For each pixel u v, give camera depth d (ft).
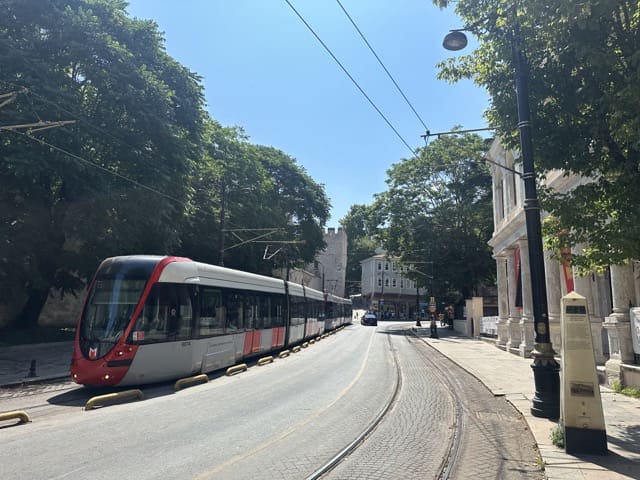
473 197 161.07
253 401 35.01
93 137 72.84
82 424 27.17
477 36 29.78
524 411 31.65
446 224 159.63
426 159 162.20
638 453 21.33
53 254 77.30
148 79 77.51
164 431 25.63
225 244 126.62
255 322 61.62
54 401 35.47
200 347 45.68
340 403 34.78
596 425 21.40
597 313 62.75
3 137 61.36
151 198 76.89
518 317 83.30
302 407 32.99
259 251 149.79
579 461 20.22
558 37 24.76
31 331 82.69
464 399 38.24
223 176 128.06
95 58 72.74
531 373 54.08
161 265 42.55
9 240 69.46
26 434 24.75
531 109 28.99
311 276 278.67
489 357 74.54
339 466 20.21
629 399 35.83
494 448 23.65
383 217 168.86
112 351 37.83
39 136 63.05
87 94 78.84
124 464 19.71
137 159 76.48
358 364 62.59
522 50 27.96
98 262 80.94
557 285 64.95
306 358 69.77
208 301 48.37
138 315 39.47
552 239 30.09
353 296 354.13
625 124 21.06
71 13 70.08
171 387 41.91
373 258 310.86
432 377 51.49
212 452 21.74
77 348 38.45
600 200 27.30
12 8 66.69
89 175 69.56
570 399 21.85
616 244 24.62
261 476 18.51
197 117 92.07
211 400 35.32
